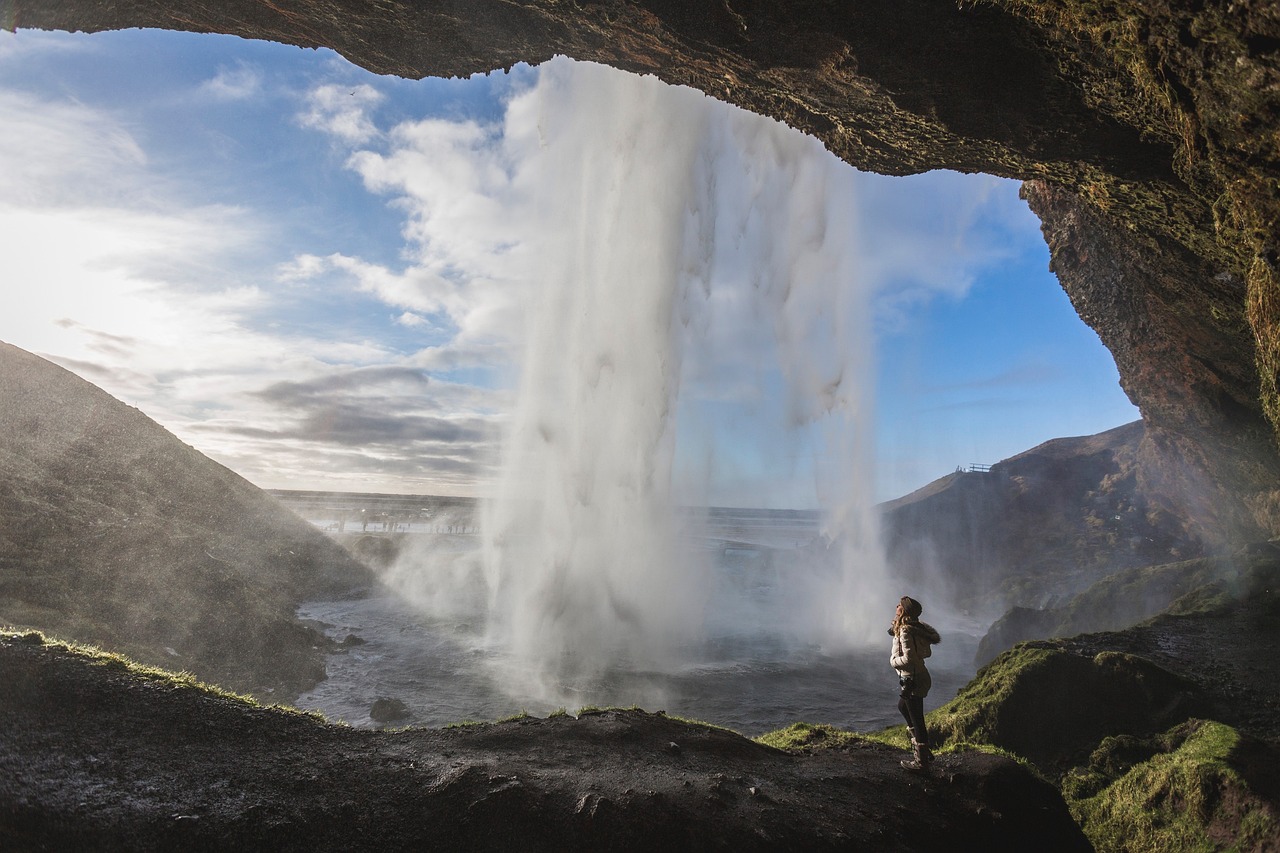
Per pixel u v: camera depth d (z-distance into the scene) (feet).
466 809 17.90
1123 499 166.71
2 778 15.44
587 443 126.21
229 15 35.12
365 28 35.99
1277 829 26.02
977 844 21.56
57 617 62.95
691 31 33.63
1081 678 42.01
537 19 34.78
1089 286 93.04
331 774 18.85
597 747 23.22
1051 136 37.04
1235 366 79.36
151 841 15.12
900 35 32.01
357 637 92.02
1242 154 22.00
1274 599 59.77
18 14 31.53
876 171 44.91
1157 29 21.88
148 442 147.13
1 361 139.54
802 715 68.49
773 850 18.62
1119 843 31.73
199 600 79.51
